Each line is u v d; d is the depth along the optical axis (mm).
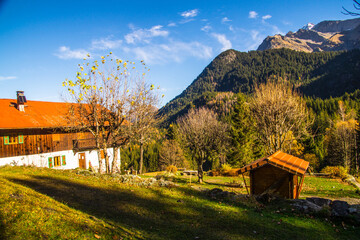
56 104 36625
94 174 19234
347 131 59375
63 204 10109
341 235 9141
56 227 6969
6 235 5918
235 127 44312
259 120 28375
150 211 10820
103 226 8078
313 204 11805
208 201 13219
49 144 32562
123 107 22953
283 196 13367
